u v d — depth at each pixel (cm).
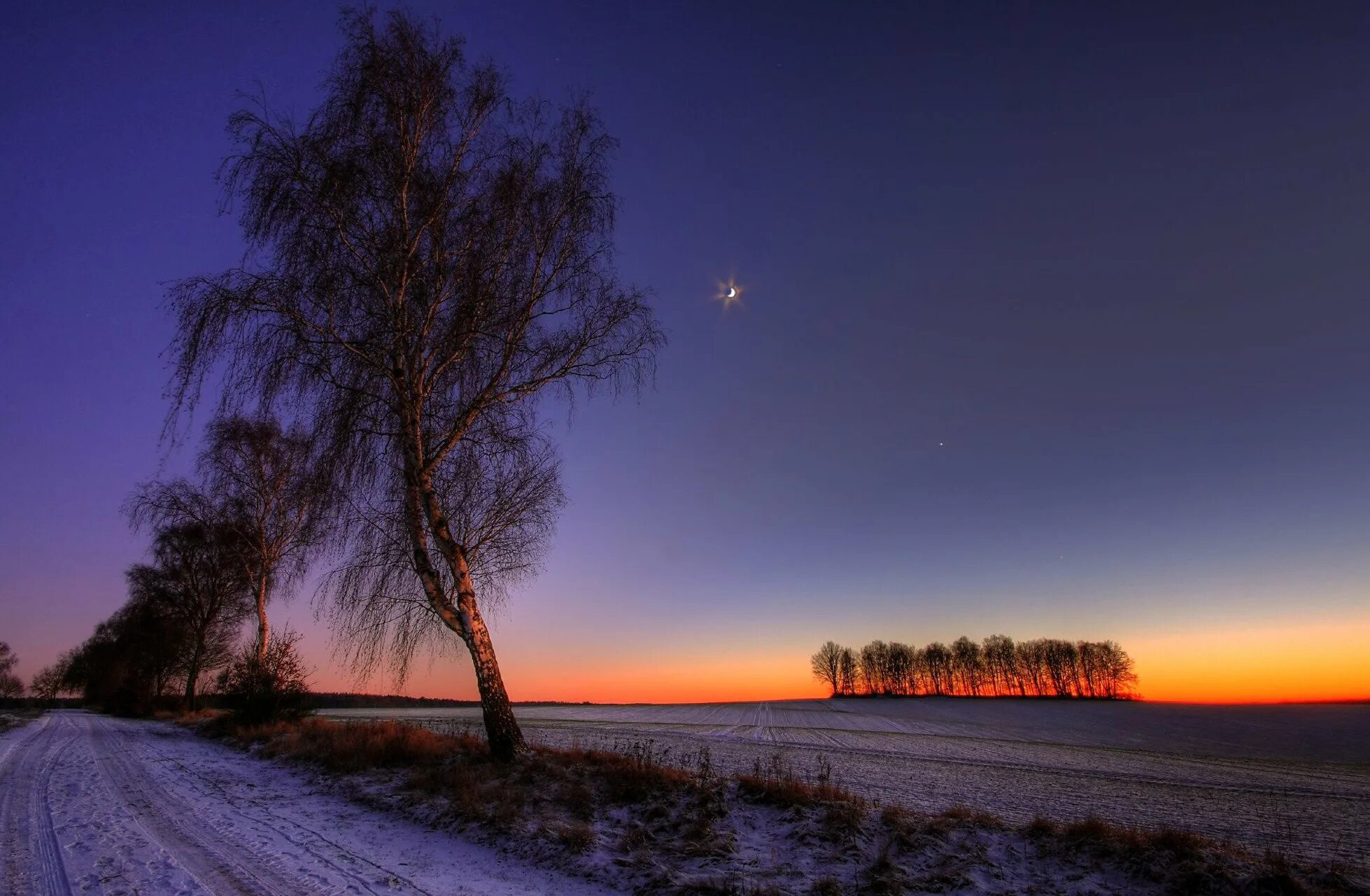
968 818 945
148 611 4225
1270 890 653
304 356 1248
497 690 1371
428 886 721
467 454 1459
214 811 1091
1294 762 3769
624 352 1495
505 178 1413
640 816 970
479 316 1386
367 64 1287
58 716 4781
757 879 726
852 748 3578
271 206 1212
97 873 733
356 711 6869
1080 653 11575
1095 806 1708
